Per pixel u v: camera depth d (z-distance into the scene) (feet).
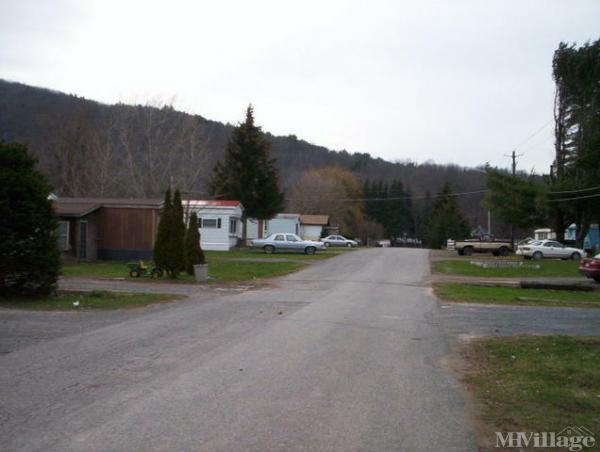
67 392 21.42
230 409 19.51
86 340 31.89
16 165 50.55
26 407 19.57
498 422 18.92
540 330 38.58
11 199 48.67
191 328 36.47
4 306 45.14
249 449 15.94
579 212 146.61
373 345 32.04
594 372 25.52
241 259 115.14
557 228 155.12
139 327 36.58
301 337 33.73
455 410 20.18
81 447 15.97
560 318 44.75
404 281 78.43
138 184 134.21
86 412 19.04
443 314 46.44
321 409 19.75
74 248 93.97
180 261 73.00
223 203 148.56
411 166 423.64
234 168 156.35
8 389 21.80
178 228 73.36
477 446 16.70
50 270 50.29
